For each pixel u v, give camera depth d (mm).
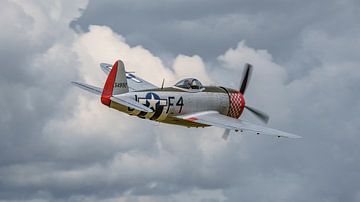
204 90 127312
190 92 124875
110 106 118062
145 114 121250
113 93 117438
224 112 130000
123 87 118250
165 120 124438
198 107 125875
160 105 121250
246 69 135750
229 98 130500
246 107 132875
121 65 117562
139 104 115062
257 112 133375
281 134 118438
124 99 116500
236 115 132125
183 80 125688
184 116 123938
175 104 122875
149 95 120188
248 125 122688
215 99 128250
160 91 121688
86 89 119812
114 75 117250
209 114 126125
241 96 132250
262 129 120875
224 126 121688
